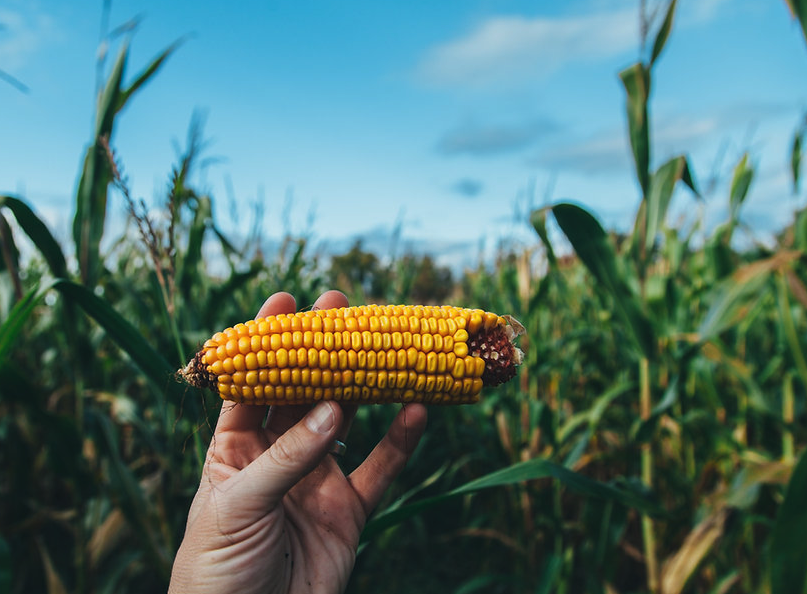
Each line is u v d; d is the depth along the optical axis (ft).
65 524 12.51
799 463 6.34
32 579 13.14
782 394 14.73
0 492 13.23
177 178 5.94
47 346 18.80
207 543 4.35
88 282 9.02
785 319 10.49
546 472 6.40
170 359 8.78
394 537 14.01
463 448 17.63
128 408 11.16
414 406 5.20
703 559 9.16
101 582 10.51
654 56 8.82
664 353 10.63
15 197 7.43
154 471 15.60
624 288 9.12
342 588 5.05
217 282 17.29
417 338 4.87
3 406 12.98
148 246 5.82
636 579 13.75
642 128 9.02
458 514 18.17
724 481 12.09
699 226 15.21
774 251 12.59
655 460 13.24
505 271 18.04
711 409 13.26
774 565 6.53
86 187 8.91
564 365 16.25
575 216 8.87
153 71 9.01
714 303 10.06
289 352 4.57
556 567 10.01
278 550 4.55
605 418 16.21
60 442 9.36
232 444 5.23
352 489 5.49
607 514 9.93
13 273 8.68
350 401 4.97
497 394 14.46
